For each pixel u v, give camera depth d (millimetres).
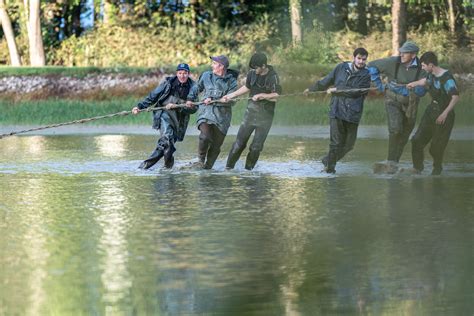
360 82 27469
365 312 12531
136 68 70062
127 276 14500
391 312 12523
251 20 90250
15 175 27859
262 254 16062
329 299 13156
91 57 85125
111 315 12367
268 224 19031
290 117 53375
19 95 65812
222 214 20297
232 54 83625
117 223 19203
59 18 90625
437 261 15477
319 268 15000
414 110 27547
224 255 16000
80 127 50938
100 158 33000
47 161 32000
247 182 25859
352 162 31406
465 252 16188
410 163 30906
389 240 17281
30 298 13203
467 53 77812
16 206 21594
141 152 35438
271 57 79312
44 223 19250
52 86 67125
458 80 66875
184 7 88500
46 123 53125
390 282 14070
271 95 28219
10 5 87188
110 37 84812
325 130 48438
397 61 27297
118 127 51062
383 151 35844
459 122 50469
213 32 84875
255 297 13234
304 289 13680
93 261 15547
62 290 13641
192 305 12844
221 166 30031
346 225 18906
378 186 24906
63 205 21703
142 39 84062
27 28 86625
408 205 21500
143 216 20062
